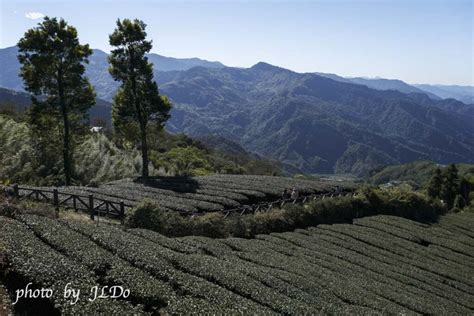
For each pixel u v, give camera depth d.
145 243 20.91
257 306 14.99
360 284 23.72
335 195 48.59
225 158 113.75
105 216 29.05
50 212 24.36
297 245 30.98
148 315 13.03
